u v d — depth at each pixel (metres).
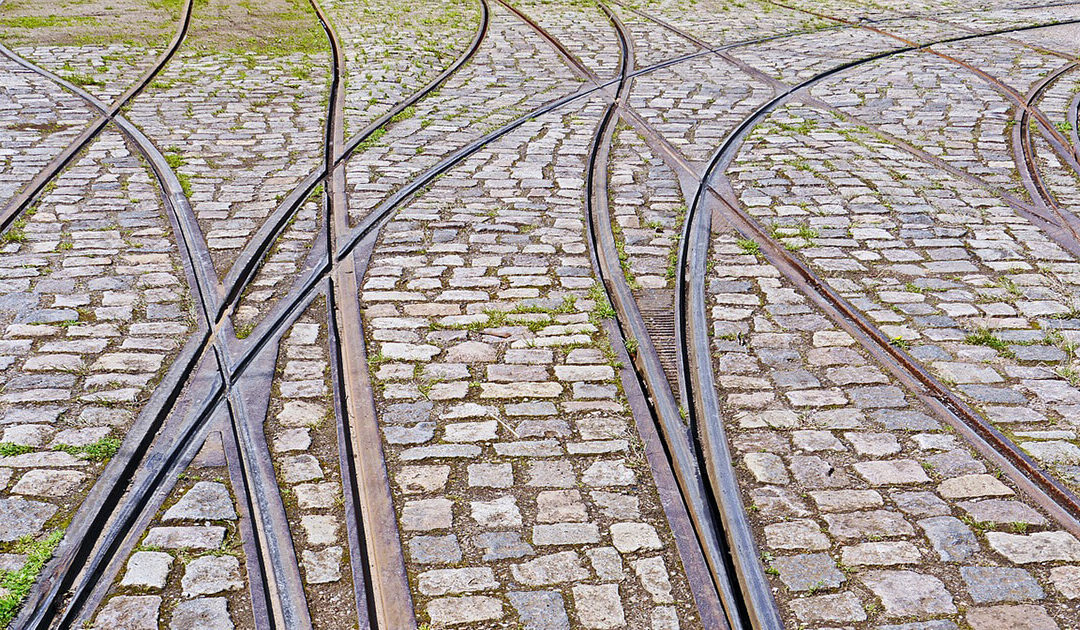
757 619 3.24
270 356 4.83
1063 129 9.02
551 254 6.17
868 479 3.97
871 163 8.00
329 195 7.07
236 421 4.27
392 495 3.82
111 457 3.96
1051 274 5.96
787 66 11.33
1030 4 15.68
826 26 13.71
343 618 3.21
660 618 3.23
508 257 6.11
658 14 14.38
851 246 6.34
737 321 5.34
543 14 14.18
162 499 3.74
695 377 4.79
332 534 3.60
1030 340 5.12
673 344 5.12
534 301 5.52
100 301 5.34
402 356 4.88
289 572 3.39
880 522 3.71
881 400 4.55
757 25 13.72
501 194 7.18
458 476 3.94
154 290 5.49
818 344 5.09
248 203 6.86
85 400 4.36
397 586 3.35
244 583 3.33
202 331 5.04
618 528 3.66
